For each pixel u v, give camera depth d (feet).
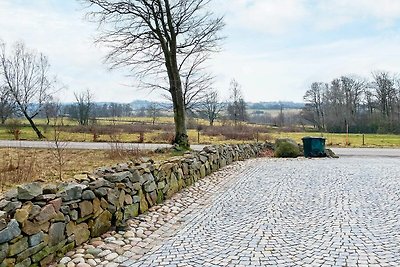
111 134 84.12
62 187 17.06
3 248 12.84
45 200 15.38
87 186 18.26
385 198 26.96
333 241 17.88
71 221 16.74
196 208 25.38
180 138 52.39
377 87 140.67
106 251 16.83
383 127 135.64
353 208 24.27
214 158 41.27
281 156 59.47
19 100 112.78
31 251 14.14
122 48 53.31
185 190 30.58
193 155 35.78
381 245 17.19
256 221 21.79
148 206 24.40
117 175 20.95
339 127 142.72
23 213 13.92
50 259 15.20
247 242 18.06
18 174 28.25
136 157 42.52
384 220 21.42
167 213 23.80
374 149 78.33
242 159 53.16
